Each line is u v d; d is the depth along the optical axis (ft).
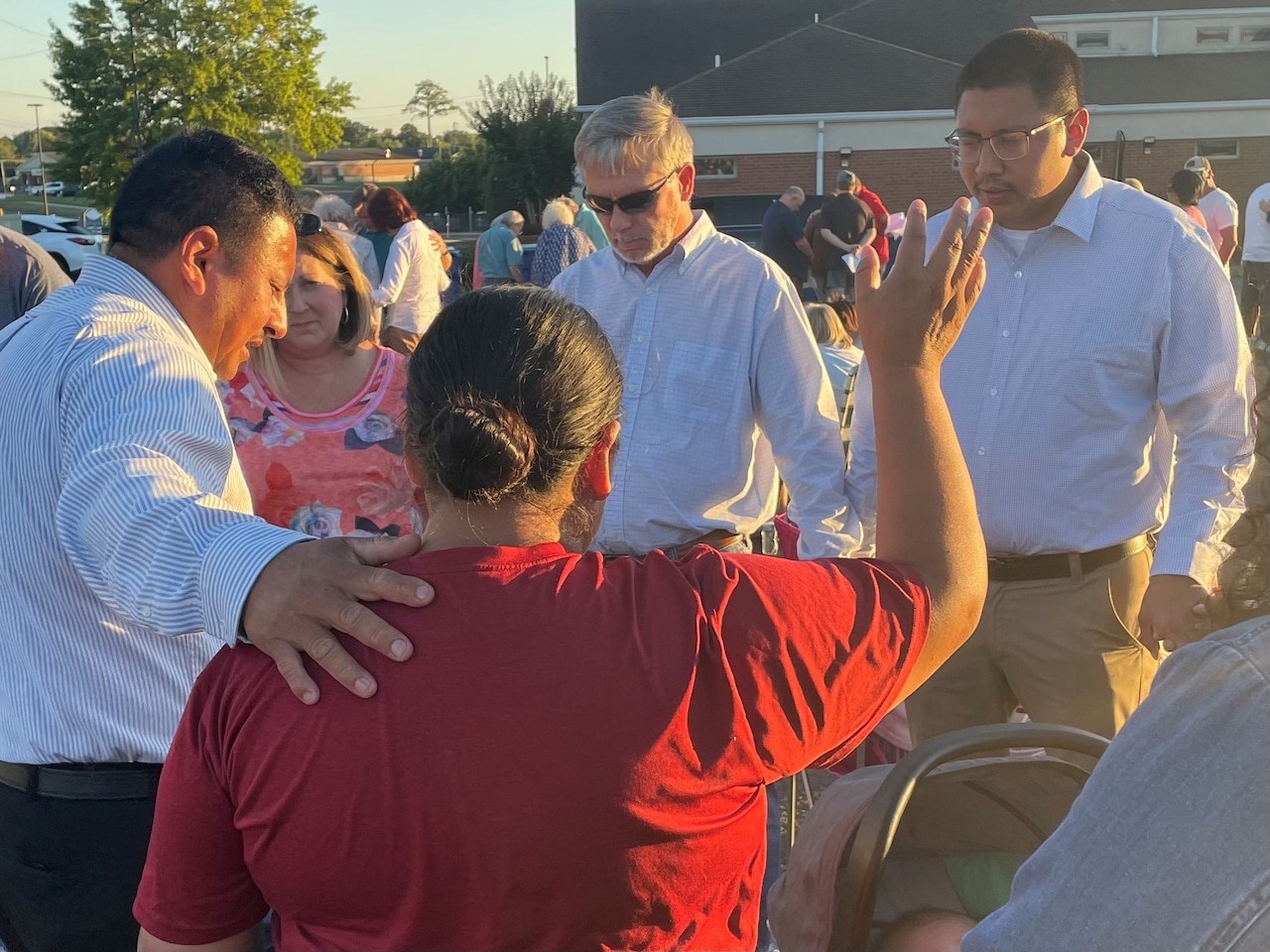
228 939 4.00
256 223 6.16
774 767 3.90
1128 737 2.97
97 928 6.23
